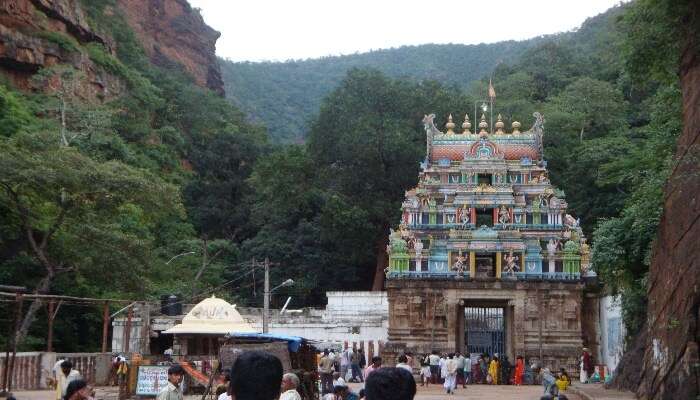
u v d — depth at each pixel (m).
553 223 53.97
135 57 101.62
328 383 34.38
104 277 44.28
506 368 47.88
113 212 45.50
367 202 70.75
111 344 55.59
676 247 23.41
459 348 51.62
